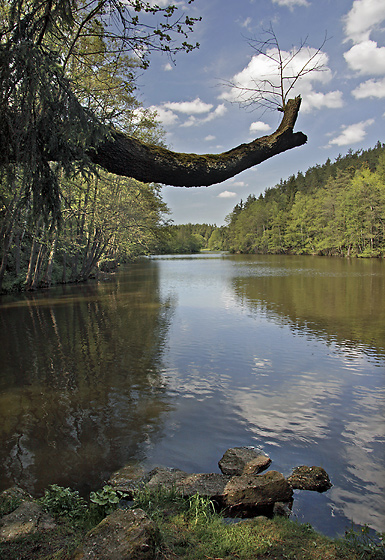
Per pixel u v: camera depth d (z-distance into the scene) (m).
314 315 15.91
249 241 117.62
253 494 3.96
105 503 3.58
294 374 8.73
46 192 3.60
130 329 13.58
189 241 141.00
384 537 3.13
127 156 3.24
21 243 25.50
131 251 48.72
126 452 5.38
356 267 44.81
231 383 8.18
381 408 6.83
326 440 5.68
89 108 3.43
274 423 6.27
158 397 7.45
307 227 89.62
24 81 3.17
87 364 9.56
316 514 3.90
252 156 3.25
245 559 2.79
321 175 132.12
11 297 22.52
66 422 6.41
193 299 21.14
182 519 3.44
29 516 3.34
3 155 3.39
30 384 8.23
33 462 5.15
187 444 5.59
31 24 3.29
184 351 10.68
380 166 80.69
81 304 19.58
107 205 26.98
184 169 3.23
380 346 11.04
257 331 13.13
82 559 2.55
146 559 2.61
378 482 4.54
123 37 3.38
